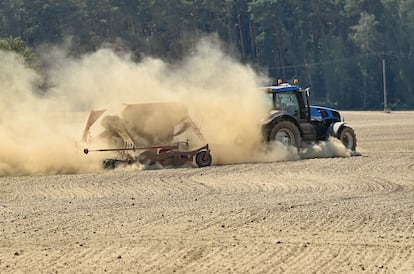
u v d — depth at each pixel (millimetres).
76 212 33406
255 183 42031
